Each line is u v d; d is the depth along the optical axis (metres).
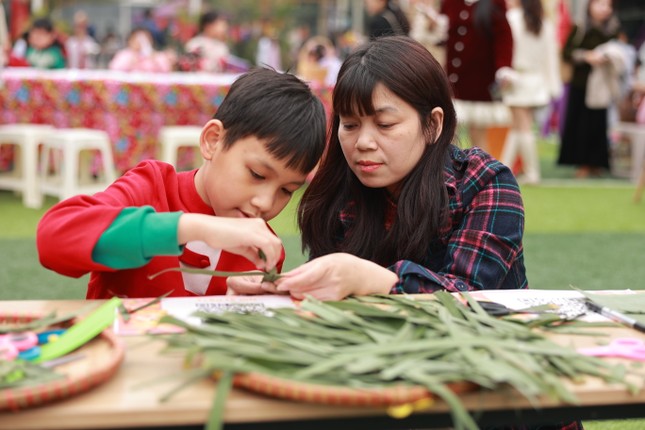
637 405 0.86
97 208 1.17
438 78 1.46
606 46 6.66
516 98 5.95
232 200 1.33
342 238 1.63
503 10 5.39
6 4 9.15
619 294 1.25
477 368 0.83
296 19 19.09
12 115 5.32
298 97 1.35
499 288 1.46
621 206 5.36
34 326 1.00
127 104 5.27
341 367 0.84
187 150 5.60
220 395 0.78
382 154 1.41
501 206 1.49
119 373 0.86
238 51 14.68
